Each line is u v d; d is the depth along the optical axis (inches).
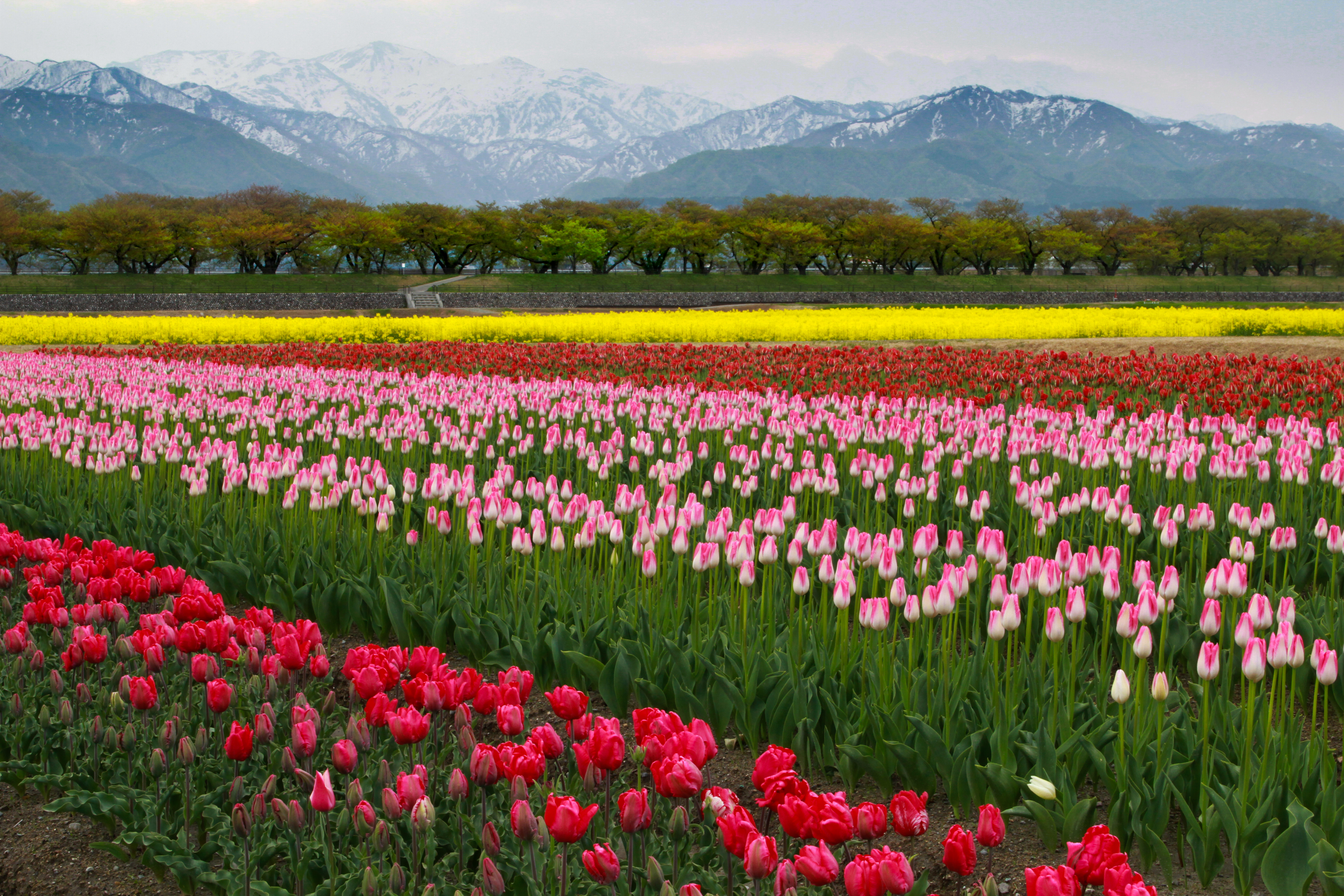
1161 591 217.8
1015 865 186.7
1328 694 252.8
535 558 290.7
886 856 128.7
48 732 214.5
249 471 386.3
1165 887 181.2
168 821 190.9
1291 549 337.4
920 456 499.2
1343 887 158.9
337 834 177.5
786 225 4269.2
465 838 175.6
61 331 1556.3
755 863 133.9
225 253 4010.8
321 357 1031.0
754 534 320.8
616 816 187.5
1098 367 833.5
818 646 247.3
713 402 610.9
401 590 296.4
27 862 189.9
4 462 477.7
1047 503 307.1
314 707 215.9
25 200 4207.7
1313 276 5039.4
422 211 4126.5
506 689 187.6
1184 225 5098.4
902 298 4037.9
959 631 303.7
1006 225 4579.2
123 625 246.4
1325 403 645.3
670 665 245.8
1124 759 187.6
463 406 605.9
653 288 4010.8
